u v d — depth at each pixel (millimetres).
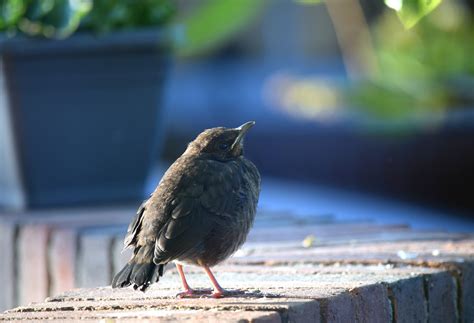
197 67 31266
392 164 19719
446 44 13883
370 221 11922
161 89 12891
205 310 7191
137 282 7688
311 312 7285
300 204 20000
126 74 12594
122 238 10227
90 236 10508
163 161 27844
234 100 29797
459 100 13781
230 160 8703
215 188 8219
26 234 11172
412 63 13758
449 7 14055
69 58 12344
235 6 11664
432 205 18859
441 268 8672
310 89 14758
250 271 8938
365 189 20891
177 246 7910
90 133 12586
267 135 26031
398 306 8055
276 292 7742
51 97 12367
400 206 19531
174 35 12570
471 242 9914
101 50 12406
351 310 7617
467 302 8711
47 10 12266
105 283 10344
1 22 12266
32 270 11117
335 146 22453
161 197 8156
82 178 12641
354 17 14422
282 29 30922
